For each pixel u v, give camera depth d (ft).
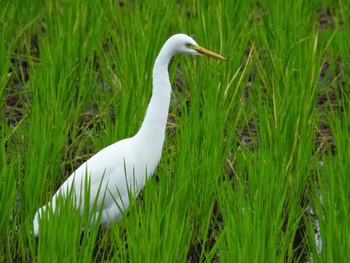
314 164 39.24
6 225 31.60
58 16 54.70
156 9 52.75
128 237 28.40
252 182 33.27
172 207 30.53
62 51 45.06
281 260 28.32
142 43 46.44
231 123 42.27
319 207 31.73
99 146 38.42
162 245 27.96
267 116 38.32
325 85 51.42
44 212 28.63
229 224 29.27
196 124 36.94
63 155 40.65
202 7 52.95
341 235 29.14
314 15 59.82
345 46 50.72
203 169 33.99
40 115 40.78
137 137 33.04
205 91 43.96
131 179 32.53
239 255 27.07
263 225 28.84
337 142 36.19
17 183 35.29
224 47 47.80
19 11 56.95
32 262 30.81
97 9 55.47
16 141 41.27
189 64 46.32
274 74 46.01
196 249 33.40
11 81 50.06
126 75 43.91
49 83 42.42
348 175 33.42
